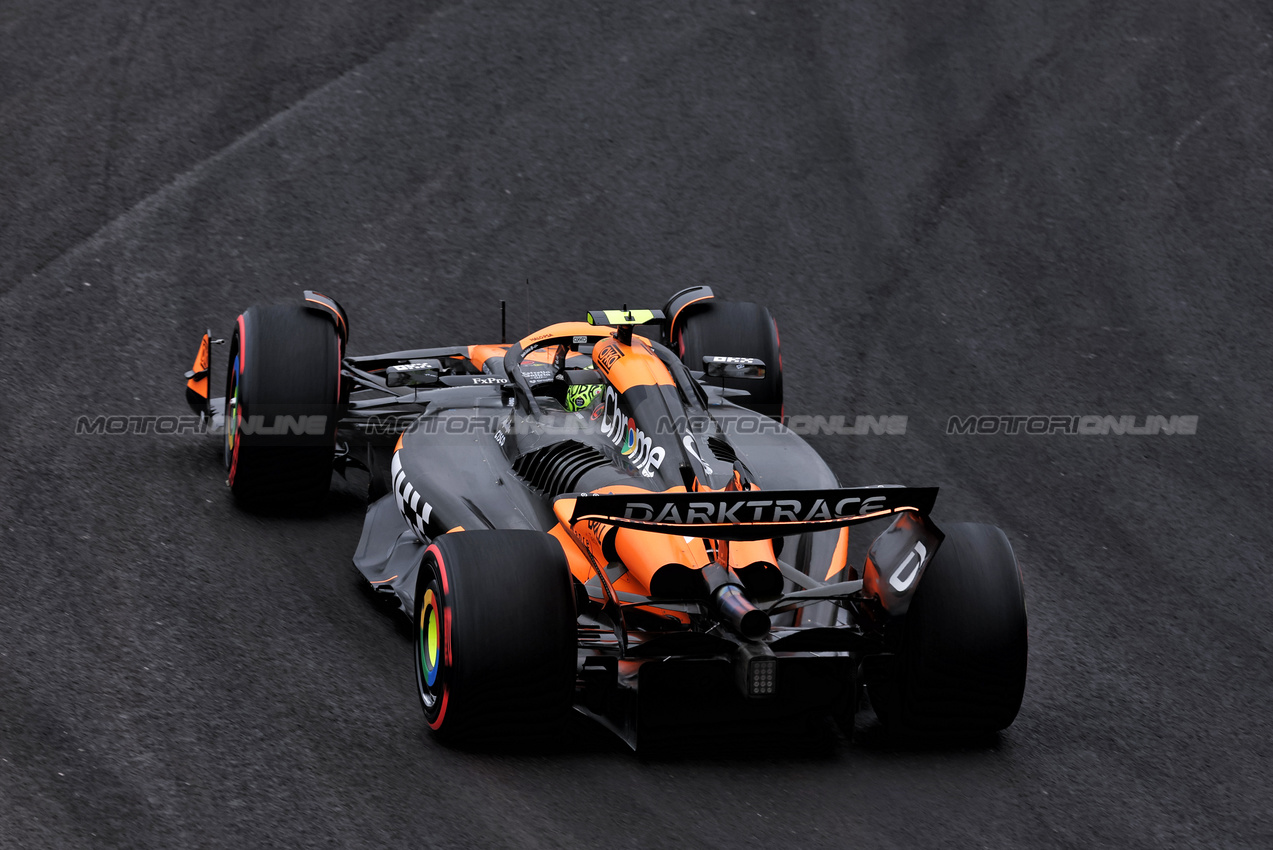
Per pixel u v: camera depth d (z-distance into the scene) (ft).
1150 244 148.15
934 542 64.34
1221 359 128.77
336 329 92.48
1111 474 107.76
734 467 71.00
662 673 65.16
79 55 164.25
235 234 134.51
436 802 59.93
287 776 61.16
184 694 67.67
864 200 152.05
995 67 180.86
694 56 177.99
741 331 101.24
